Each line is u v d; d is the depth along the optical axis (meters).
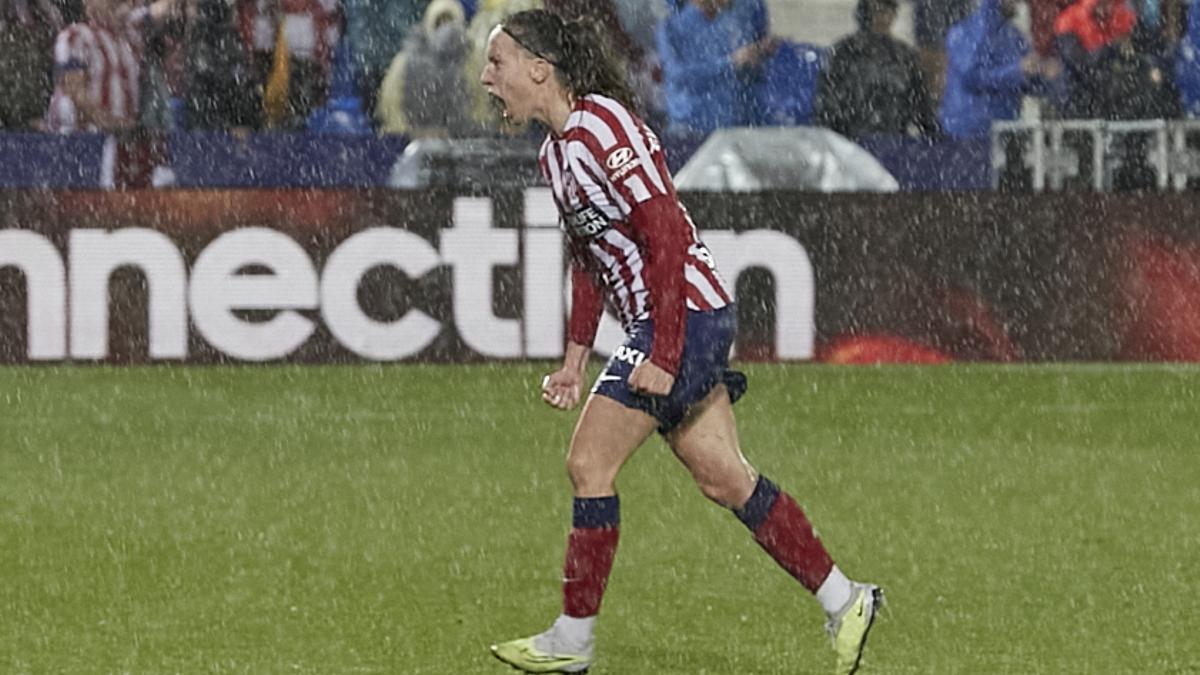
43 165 43.84
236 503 26.34
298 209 41.31
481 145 43.31
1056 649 18.34
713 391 16.69
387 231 41.47
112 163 43.94
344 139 44.44
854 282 42.34
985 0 48.25
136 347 41.12
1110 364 42.50
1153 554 23.03
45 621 19.41
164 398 36.62
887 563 22.55
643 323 16.41
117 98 45.75
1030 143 45.44
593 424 16.33
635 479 28.09
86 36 45.22
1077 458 30.44
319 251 41.41
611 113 15.98
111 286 41.09
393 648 18.30
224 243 41.22
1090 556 22.92
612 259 16.48
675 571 21.89
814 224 42.22
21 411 35.09
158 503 26.38
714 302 16.42
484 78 16.33
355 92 47.19
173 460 30.02
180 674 17.28
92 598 20.48
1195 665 17.72
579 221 16.44
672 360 15.84
